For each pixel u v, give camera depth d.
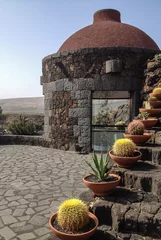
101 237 2.76
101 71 8.86
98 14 11.45
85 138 9.16
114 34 9.76
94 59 8.87
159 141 4.71
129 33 9.92
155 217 2.74
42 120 16.97
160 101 5.88
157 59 8.17
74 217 2.56
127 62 8.80
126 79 8.79
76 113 9.23
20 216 3.82
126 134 4.55
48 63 10.15
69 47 10.02
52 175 6.15
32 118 17.61
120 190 3.44
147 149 4.18
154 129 5.12
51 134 10.30
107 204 3.04
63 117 9.63
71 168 6.86
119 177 3.41
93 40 9.69
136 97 8.96
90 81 8.94
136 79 8.92
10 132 13.09
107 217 3.02
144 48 8.95
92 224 2.74
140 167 3.80
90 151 9.12
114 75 8.77
